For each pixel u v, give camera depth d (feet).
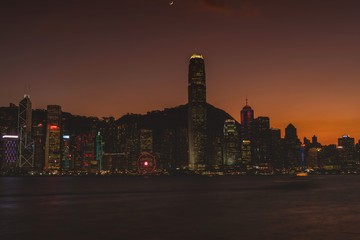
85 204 285.02
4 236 141.08
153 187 632.38
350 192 449.48
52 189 554.87
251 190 514.27
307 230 150.71
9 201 323.16
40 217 200.54
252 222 175.11
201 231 149.38
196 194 418.92
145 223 173.17
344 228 155.94
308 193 431.02
